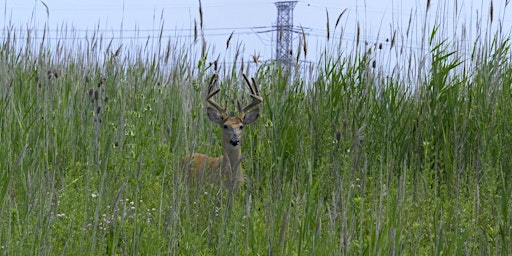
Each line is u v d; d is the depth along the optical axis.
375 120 22.64
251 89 24.20
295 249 13.91
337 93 22.89
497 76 22.98
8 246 13.13
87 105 22.70
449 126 22.56
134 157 19.41
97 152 18.11
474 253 15.17
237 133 22.89
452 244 14.60
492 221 16.09
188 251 14.62
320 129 21.95
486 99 22.55
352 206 15.47
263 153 20.59
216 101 26.44
